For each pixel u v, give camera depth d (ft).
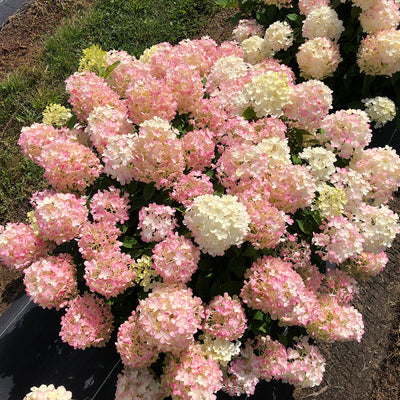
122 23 15.40
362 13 10.07
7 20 15.94
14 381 9.03
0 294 10.34
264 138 7.80
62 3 16.39
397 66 9.83
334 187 7.80
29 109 13.50
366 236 7.49
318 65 9.53
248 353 7.36
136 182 7.69
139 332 6.59
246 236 6.81
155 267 6.70
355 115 7.99
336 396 9.30
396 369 9.63
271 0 11.25
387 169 7.88
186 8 16.01
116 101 8.25
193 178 7.11
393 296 10.67
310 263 7.97
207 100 8.11
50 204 7.16
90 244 7.07
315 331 7.29
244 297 6.90
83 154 7.61
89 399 8.86
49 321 9.81
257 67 9.48
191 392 6.07
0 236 7.57
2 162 12.30
